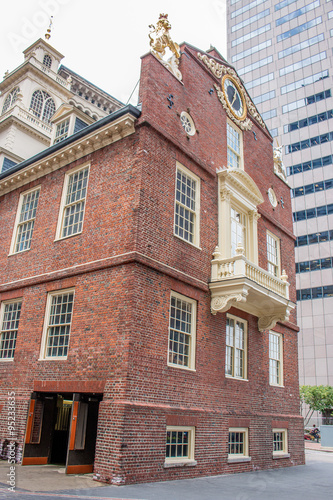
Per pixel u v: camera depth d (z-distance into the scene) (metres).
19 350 15.34
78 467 11.77
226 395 14.99
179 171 15.31
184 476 12.30
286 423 18.44
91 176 15.27
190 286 14.38
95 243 13.99
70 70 34.53
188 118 16.30
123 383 11.40
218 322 15.30
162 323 12.90
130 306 12.11
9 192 19.45
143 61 15.07
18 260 17.16
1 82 30.81
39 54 31.53
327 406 47.09
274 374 18.95
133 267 12.48
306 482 13.47
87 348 12.84
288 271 21.91
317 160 65.88
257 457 16.02
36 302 15.49
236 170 17.39
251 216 18.75
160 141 14.49
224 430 14.41
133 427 11.05
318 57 72.06
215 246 16.11
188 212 15.33
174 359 13.29
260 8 83.81
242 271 14.75
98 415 12.11
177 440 12.64
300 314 59.59
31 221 17.62
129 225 13.05
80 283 13.98
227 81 19.94
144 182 13.44
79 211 15.41
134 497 8.82
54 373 13.60
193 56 17.55
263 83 77.44
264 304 16.61
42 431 13.69
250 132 21.11
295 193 66.19
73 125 19.92
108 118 14.49
